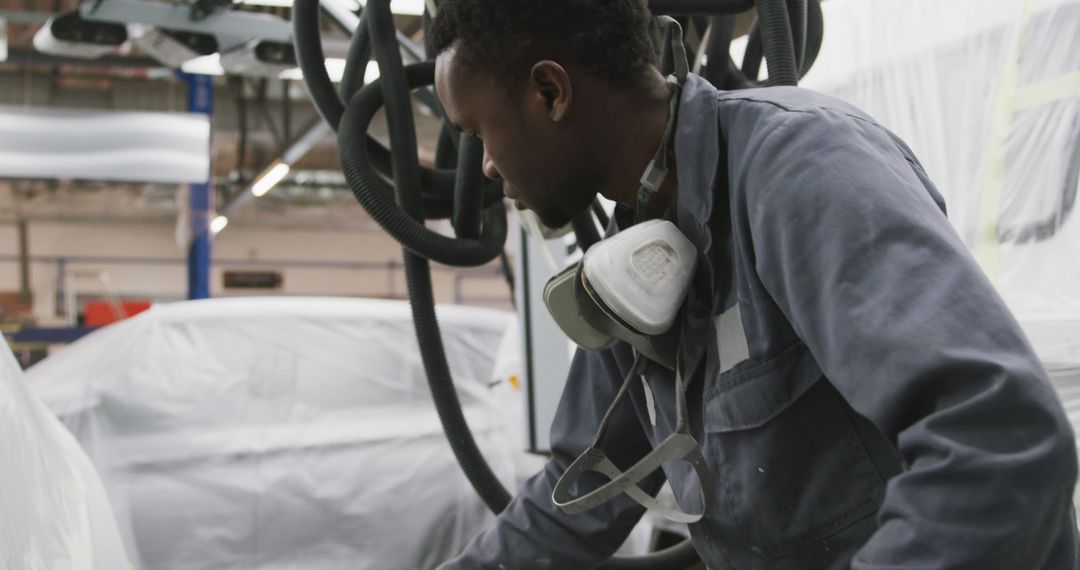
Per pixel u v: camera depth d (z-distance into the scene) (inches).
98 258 457.4
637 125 30.3
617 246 29.0
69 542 41.3
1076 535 23.4
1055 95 53.9
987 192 57.1
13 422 39.2
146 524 96.1
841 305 22.4
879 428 22.1
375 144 45.0
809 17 46.6
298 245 501.4
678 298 29.0
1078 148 52.6
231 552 98.5
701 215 28.9
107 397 99.5
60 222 453.1
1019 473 19.1
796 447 27.7
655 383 33.6
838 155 24.3
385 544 105.0
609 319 31.4
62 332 224.8
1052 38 54.3
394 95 41.7
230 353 107.4
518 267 89.0
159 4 115.3
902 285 21.6
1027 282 54.5
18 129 185.0
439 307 127.0
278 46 129.7
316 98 44.5
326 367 110.4
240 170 297.3
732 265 29.1
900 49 63.7
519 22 28.5
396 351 115.2
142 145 190.7
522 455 114.7
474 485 45.2
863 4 66.7
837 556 27.6
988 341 20.4
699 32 50.9
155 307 110.5
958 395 20.3
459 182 43.1
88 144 188.4
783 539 28.6
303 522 102.0
